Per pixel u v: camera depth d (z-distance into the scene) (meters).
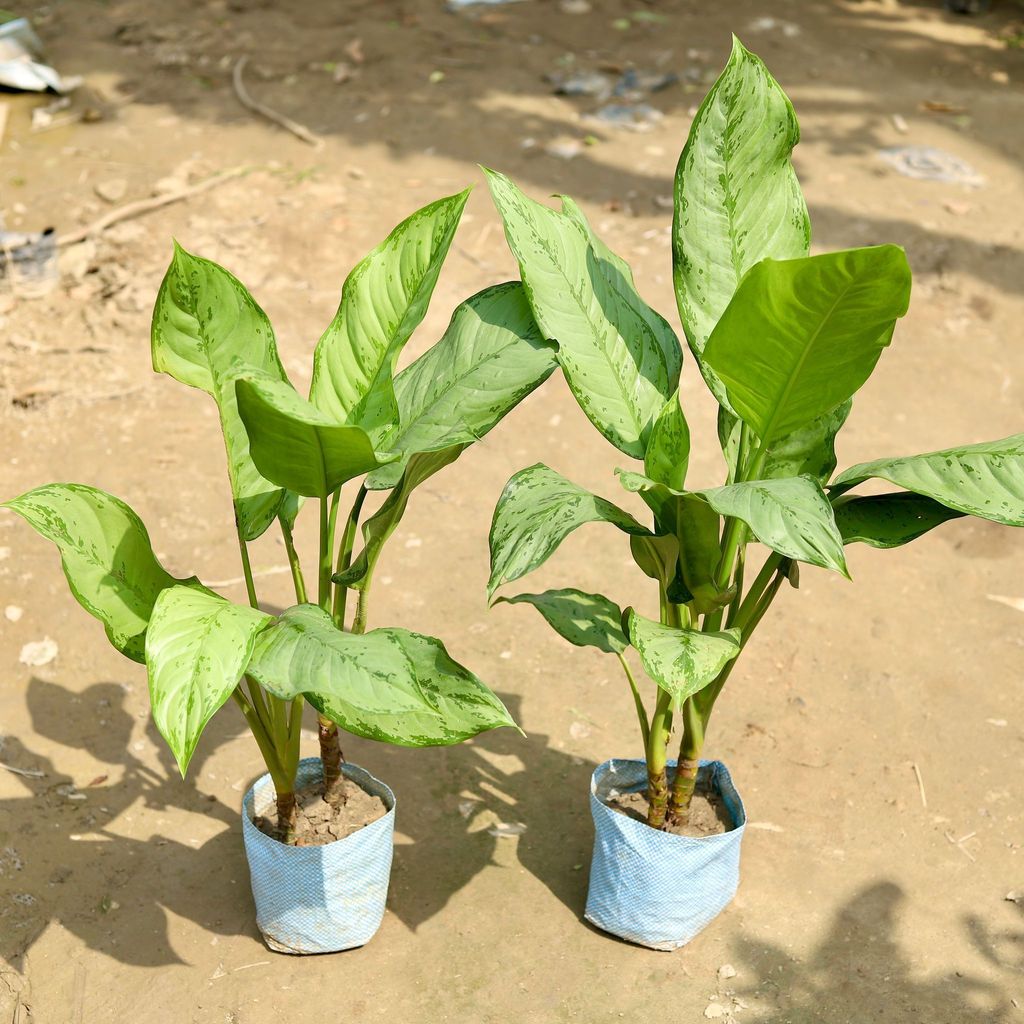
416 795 1.26
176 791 1.25
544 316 0.94
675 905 1.06
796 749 1.31
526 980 1.07
